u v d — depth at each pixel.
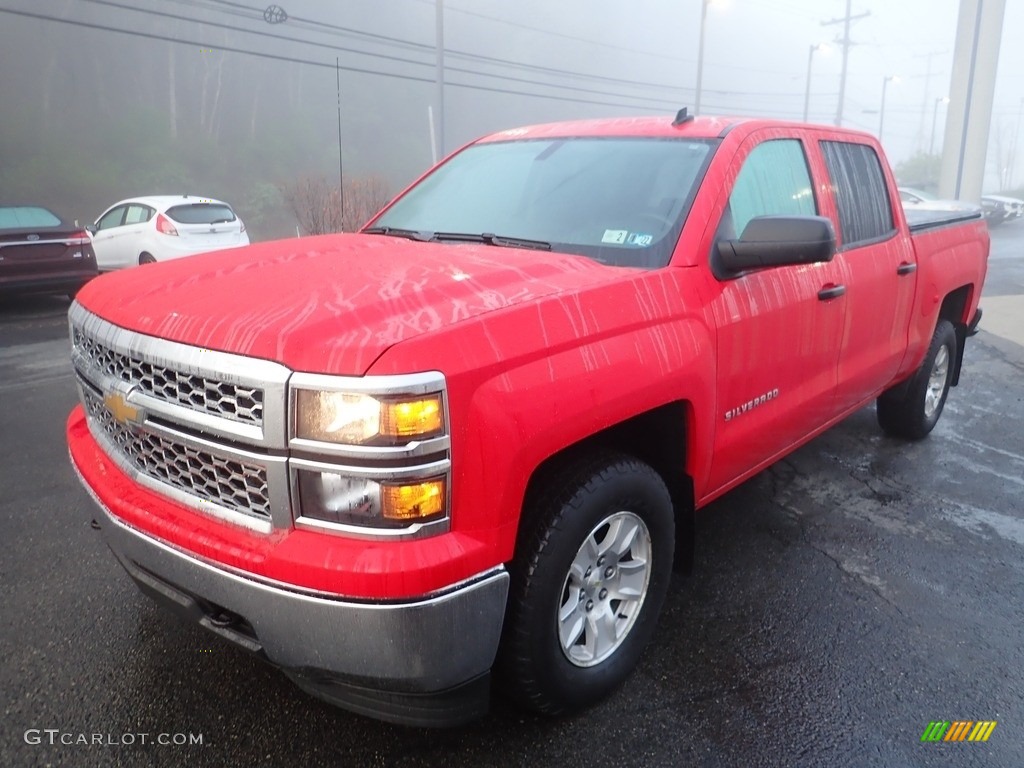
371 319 2.08
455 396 2.00
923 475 4.86
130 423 2.33
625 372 2.44
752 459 3.38
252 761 2.43
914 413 5.21
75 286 10.74
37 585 3.39
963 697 2.80
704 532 4.05
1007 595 3.50
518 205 3.35
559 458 2.48
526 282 2.47
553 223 3.16
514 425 2.11
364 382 1.89
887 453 5.23
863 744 2.55
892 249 4.25
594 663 2.63
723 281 2.94
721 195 3.02
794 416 3.53
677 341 2.67
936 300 4.78
